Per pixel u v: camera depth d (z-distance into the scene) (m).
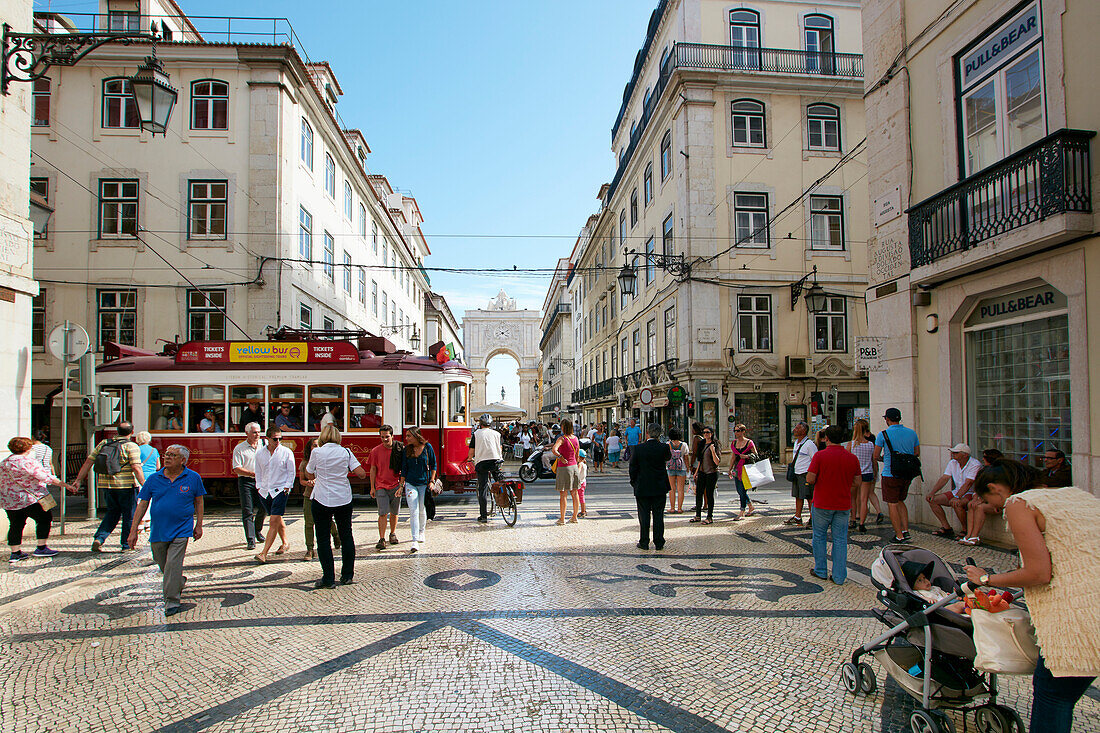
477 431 10.04
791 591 5.83
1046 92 6.93
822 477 6.17
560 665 4.13
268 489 7.36
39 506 7.50
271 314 16.86
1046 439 7.14
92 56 16.92
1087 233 6.30
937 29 8.60
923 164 8.95
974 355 8.27
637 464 7.80
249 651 4.46
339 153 22.55
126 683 3.95
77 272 16.72
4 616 5.35
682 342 19.58
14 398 8.70
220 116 17.22
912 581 3.65
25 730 3.37
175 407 11.67
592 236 36.16
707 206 19.20
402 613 5.27
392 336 32.47
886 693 3.71
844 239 19.94
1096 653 2.43
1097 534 2.55
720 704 3.58
